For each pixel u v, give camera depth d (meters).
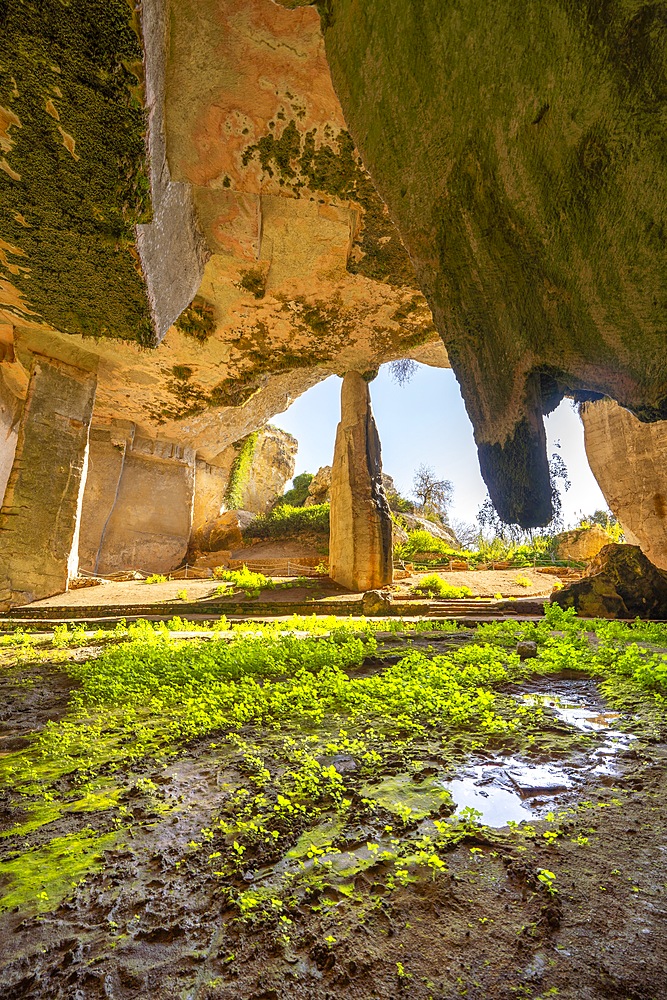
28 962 1.51
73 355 15.34
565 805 2.47
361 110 3.80
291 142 6.05
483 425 4.04
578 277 2.87
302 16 4.88
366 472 17.56
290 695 4.47
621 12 2.16
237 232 9.27
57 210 5.11
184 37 4.99
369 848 2.09
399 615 13.66
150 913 1.72
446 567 24.75
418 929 1.61
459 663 5.98
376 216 6.80
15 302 6.86
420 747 3.27
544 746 3.26
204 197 8.40
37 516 14.06
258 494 38.19
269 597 15.50
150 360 16.66
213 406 19.66
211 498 28.58
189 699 4.51
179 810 2.49
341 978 1.41
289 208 10.19
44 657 7.06
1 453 17.27
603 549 14.07
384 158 3.77
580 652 6.48
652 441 18.80
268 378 18.05
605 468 20.70
